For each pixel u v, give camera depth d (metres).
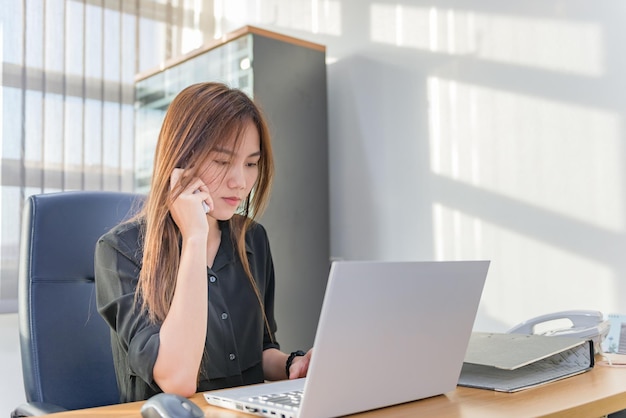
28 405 1.24
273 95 2.54
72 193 1.49
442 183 2.35
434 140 2.38
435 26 2.39
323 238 2.68
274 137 2.54
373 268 0.79
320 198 2.68
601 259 1.91
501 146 2.18
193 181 1.16
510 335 1.25
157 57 3.07
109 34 2.92
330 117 2.78
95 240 1.48
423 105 2.42
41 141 2.71
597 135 1.93
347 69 2.71
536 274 2.07
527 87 2.11
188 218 1.12
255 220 1.49
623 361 1.28
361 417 0.83
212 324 1.28
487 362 1.03
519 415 0.83
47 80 2.74
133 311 1.11
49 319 1.39
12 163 2.63
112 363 1.45
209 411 0.89
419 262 0.85
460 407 0.88
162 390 1.07
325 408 0.80
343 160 2.71
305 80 2.66
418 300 0.86
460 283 0.91
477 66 2.25
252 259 1.45
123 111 2.94
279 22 3.02
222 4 3.27
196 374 1.03
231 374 1.29
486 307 2.19
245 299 1.37
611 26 1.91
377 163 2.58
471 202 2.25
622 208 1.87
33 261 1.41
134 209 1.51
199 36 3.21
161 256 1.13
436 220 2.36
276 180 2.54
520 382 1.04
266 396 0.92
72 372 1.39
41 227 1.42
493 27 2.21
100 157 2.86
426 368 0.91
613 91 1.90
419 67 2.44
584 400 0.92
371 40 2.62
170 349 1.01
